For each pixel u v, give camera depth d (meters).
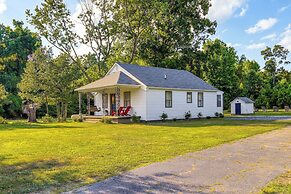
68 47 28.91
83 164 6.29
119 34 31.36
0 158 7.04
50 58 27.72
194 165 6.13
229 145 8.73
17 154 7.55
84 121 22.19
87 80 30.11
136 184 4.84
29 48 46.19
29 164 6.37
